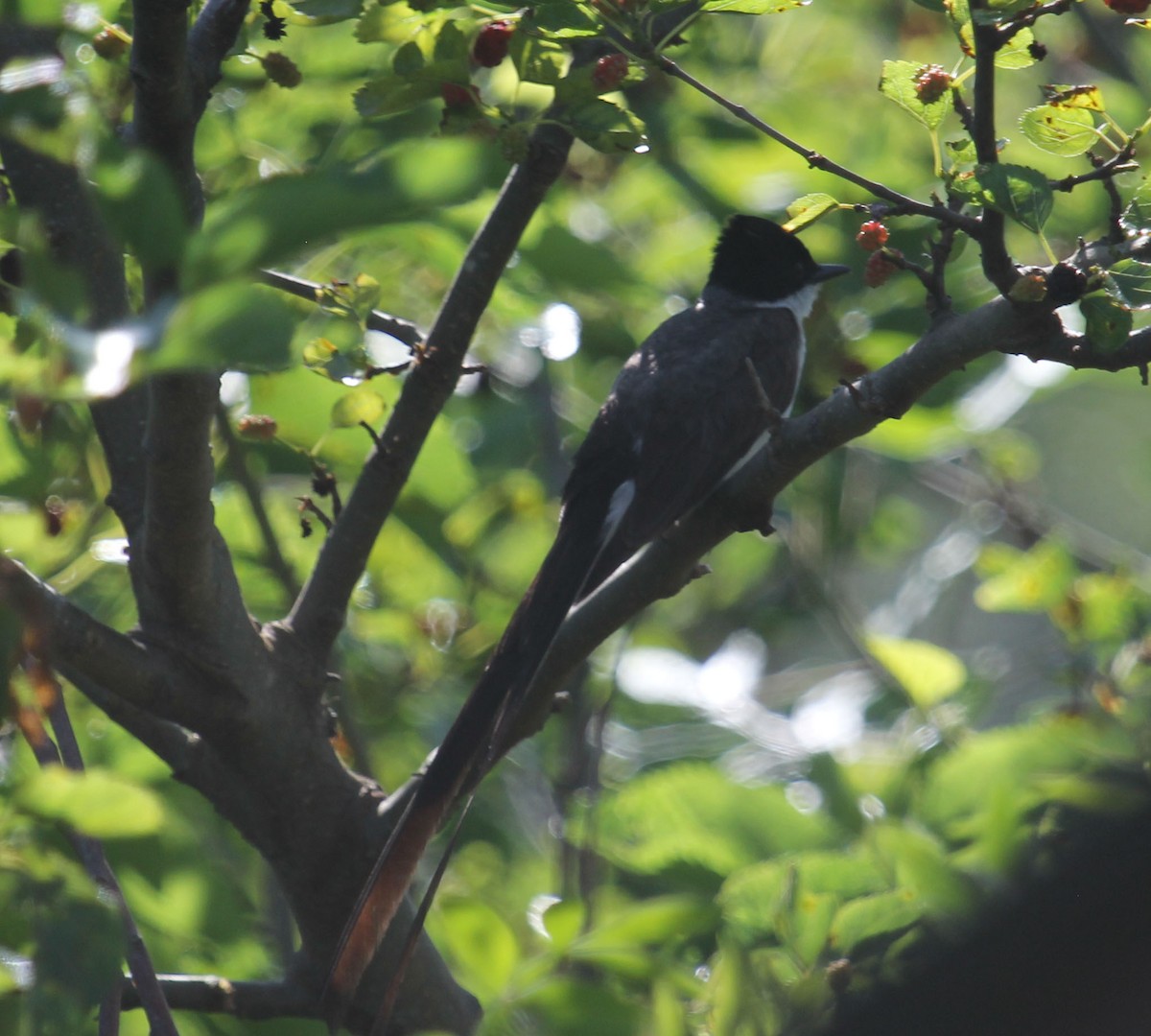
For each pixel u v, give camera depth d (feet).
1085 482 67.62
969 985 15.12
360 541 23.03
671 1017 18.33
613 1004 18.28
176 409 18.45
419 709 34.55
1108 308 16.92
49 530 21.77
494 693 23.17
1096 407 68.08
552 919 19.15
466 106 19.24
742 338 32.48
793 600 43.16
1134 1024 13.94
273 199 11.16
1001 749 23.75
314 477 24.97
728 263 34.58
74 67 20.03
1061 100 17.74
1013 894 18.03
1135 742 24.13
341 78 29.81
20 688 17.54
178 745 23.00
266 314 10.86
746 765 33.58
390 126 26.84
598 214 37.76
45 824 15.12
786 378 32.50
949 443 34.83
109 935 14.93
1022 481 41.24
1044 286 17.65
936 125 17.98
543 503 36.58
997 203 16.87
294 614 23.17
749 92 38.34
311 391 27.12
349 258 30.99
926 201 35.58
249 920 28.71
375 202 11.19
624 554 28.84
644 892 27.71
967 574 43.88
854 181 18.13
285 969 28.84
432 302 34.27
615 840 25.22
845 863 21.72
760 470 22.62
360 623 34.71
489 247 22.53
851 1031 16.51
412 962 23.06
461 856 35.06
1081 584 27.89
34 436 21.52
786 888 20.67
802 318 34.24
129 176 11.75
